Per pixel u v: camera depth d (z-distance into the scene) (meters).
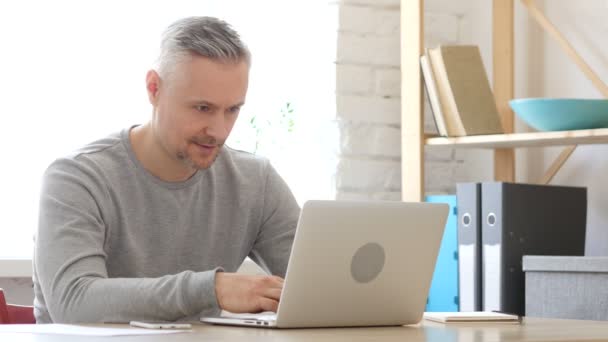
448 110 3.07
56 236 1.90
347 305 1.68
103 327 1.58
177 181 2.18
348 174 3.31
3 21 3.22
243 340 1.36
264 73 3.54
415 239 1.74
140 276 2.14
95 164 2.08
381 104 3.36
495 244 2.78
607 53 2.99
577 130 2.70
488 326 1.77
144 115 3.36
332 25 3.32
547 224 2.83
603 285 2.40
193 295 1.68
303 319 1.64
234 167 2.30
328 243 1.62
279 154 3.52
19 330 1.50
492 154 3.40
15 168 3.22
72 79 3.30
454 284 2.98
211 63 1.97
